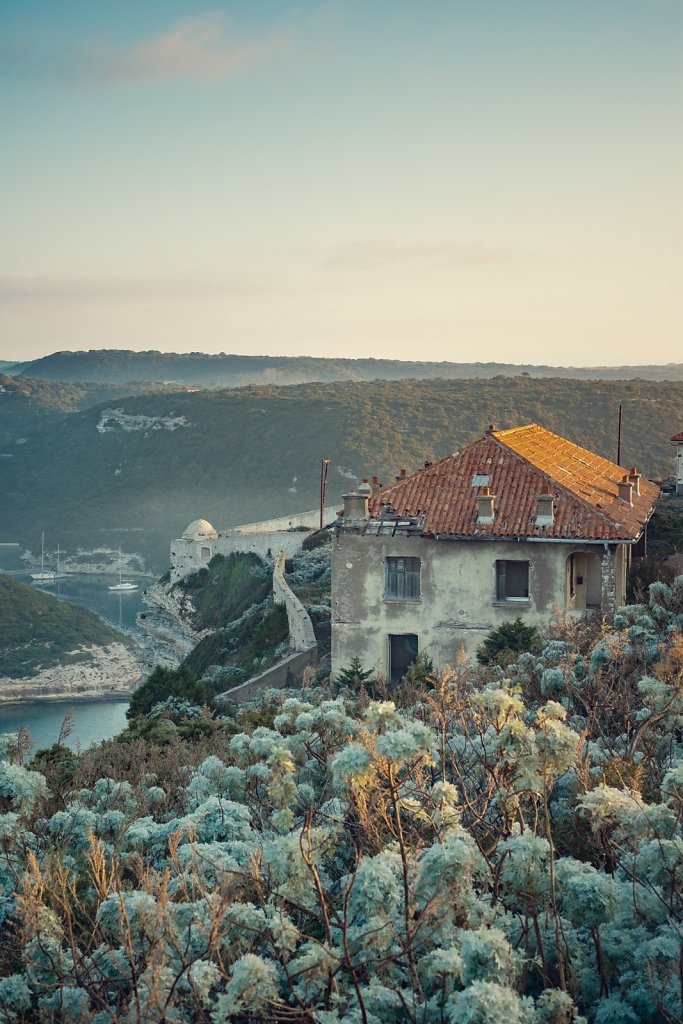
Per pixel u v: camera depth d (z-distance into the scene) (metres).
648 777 10.59
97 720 115.12
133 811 12.48
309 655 51.34
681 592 21.64
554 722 8.02
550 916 7.89
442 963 6.79
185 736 21.67
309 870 7.54
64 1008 7.50
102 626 151.75
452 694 12.11
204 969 7.19
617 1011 7.20
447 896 7.30
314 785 11.38
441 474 38.97
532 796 9.30
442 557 36.22
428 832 8.87
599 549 34.78
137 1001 6.89
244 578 94.81
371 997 6.98
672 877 7.88
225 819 10.44
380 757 7.36
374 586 36.84
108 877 9.63
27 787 10.43
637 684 13.60
